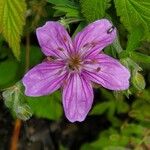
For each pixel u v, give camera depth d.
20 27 0.17
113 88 0.17
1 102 0.28
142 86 0.17
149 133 0.26
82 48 0.17
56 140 0.30
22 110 0.17
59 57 0.17
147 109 0.26
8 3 0.17
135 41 0.17
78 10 0.18
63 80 0.17
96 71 0.17
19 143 0.30
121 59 0.17
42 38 0.16
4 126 0.30
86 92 0.17
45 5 0.20
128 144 0.27
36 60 0.24
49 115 0.24
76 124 0.31
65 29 0.17
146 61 0.18
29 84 0.16
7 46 0.24
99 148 0.26
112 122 0.27
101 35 0.17
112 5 0.19
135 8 0.17
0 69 0.24
